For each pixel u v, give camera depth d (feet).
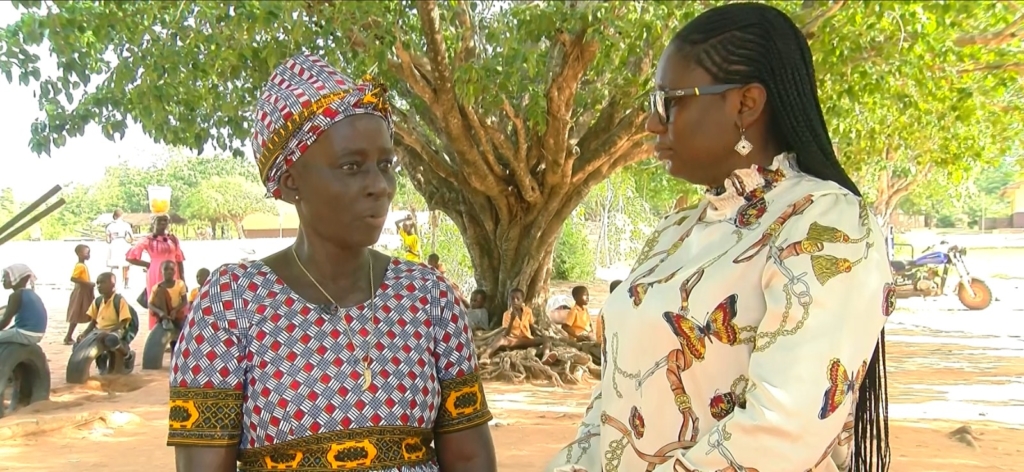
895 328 46.16
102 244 142.10
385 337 5.65
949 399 26.00
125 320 30.66
